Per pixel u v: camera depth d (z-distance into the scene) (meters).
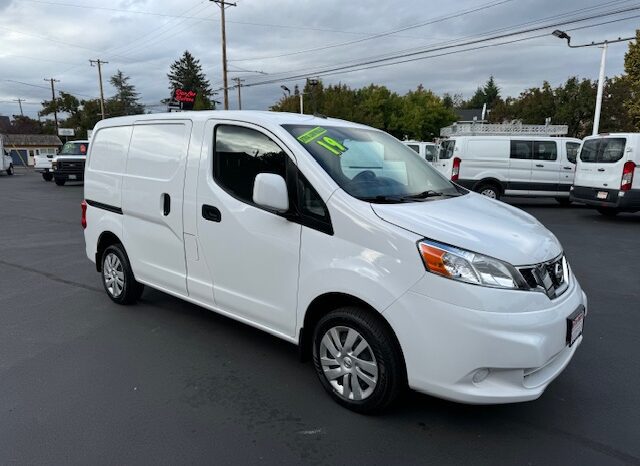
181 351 4.05
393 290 2.79
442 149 14.73
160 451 2.74
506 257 2.72
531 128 16.92
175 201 4.09
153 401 3.26
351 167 3.43
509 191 13.47
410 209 3.04
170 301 5.30
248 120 3.64
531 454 2.73
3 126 94.94
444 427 2.98
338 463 2.65
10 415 3.08
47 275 6.44
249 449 2.76
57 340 4.27
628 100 29.03
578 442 2.84
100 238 5.16
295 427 2.97
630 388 3.48
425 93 48.53
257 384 3.50
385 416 3.09
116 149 4.83
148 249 4.53
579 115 29.09
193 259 4.04
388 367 2.90
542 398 3.33
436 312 2.67
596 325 4.70
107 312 4.97
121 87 79.94
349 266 2.95
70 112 73.81
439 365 2.71
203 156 3.87
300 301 3.26
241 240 3.58
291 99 48.75
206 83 78.44
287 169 3.34
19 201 16.05
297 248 3.23
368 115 45.09
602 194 10.84
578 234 9.55
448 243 2.71
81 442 2.81
